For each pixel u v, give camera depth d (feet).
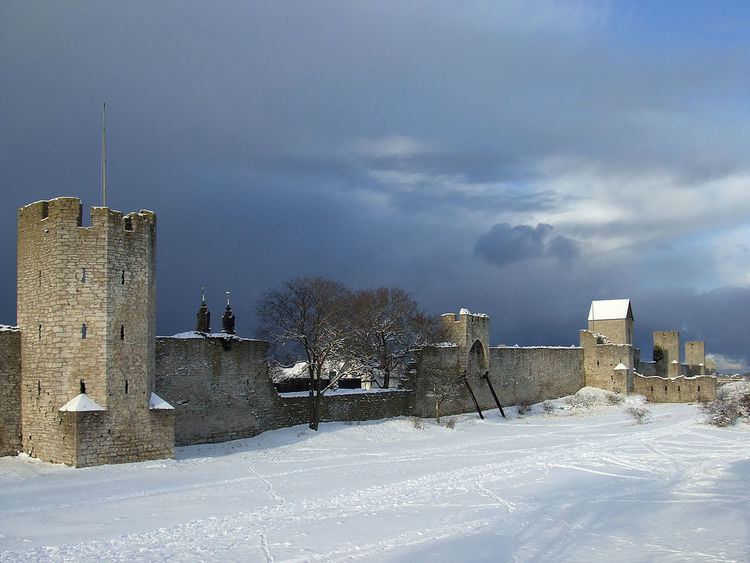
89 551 82.28
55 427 136.67
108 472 130.52
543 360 301.43
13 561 78.43
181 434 169.37
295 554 81.92
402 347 252.83
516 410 271.28
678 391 306.96
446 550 84.38
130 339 141.79
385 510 104.78
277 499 111.65
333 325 208.44
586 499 114.73
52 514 99.66
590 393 311.06
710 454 164.45
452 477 133.18
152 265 149.28
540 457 160.15
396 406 230.68
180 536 88.94
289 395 201.05
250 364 187.32
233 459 153.38
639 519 101.14
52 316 137.69
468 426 226.17
